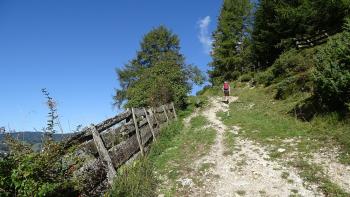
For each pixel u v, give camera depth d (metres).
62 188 4.91
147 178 8.25
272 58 42.66
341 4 31.23
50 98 5.34
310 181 7.86
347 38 12.58
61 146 5.17
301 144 10.62
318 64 13.27
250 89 32.16
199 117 20.06
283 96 20.84
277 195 7.36
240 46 52.56
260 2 41.91
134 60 53.03
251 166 9.37
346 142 9.68
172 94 23.89
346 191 7.11
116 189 6.78
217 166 9.66
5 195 4.20
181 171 9.43
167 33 53.84
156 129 14.53
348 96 11.70
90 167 6.36
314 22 34.31
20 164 4.42
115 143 8.97
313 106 14.27
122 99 41.97
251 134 13.12
